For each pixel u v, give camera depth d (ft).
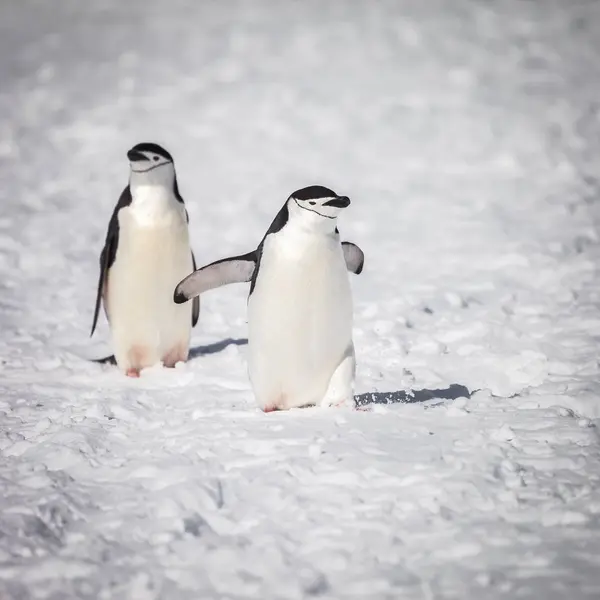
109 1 493.77
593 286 121.29
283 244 71.67
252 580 49.75
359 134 254.88
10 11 476.13
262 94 306.76
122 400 82.02
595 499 57.36
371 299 121.60
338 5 444.14
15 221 178.91
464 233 157.89
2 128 275.59
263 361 74.23
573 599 46.55
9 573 51.88
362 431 69.00
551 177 196.75
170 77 337.11
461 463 62.13
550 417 71.97
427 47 355.56
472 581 48.67
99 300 94.79
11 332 110.93
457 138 241.55
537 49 343.67
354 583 49.01
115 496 61.26
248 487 60.85
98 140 260.42
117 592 49.42
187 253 92.07
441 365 92.07
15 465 67.56
